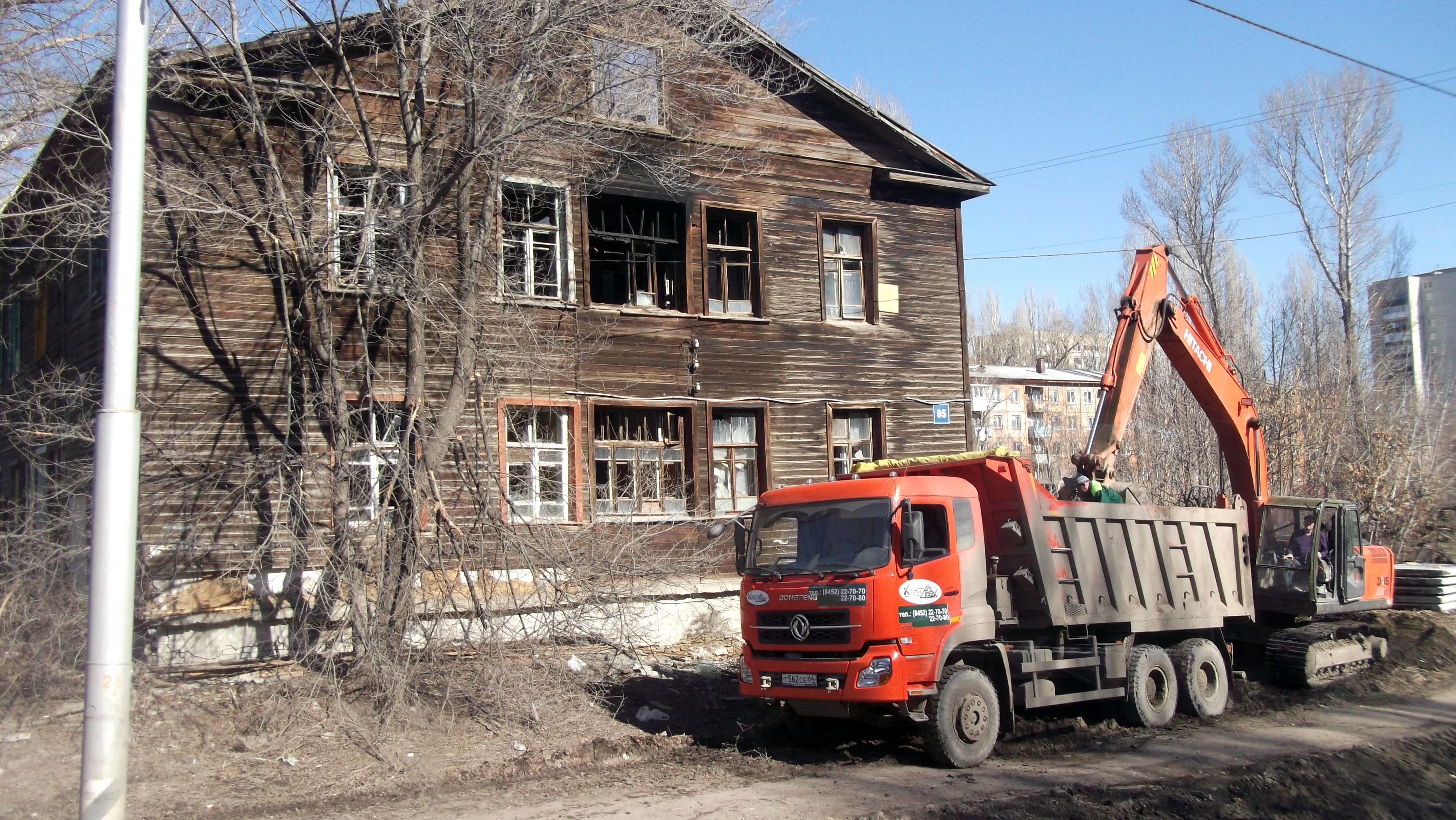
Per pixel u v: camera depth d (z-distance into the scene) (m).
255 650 12.39
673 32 13.65
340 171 12.59
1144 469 31.33
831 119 19.77
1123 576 11.98
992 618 10.58
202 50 11.83
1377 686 14.48
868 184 20.12
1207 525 13.27
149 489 12.17
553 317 16.08
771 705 11.65
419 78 12.09
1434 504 27.06
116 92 6.76
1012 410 58.78
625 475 17.20
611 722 11.25
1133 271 13.47
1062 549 11.29
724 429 18.27
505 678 10.78
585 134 13.21
